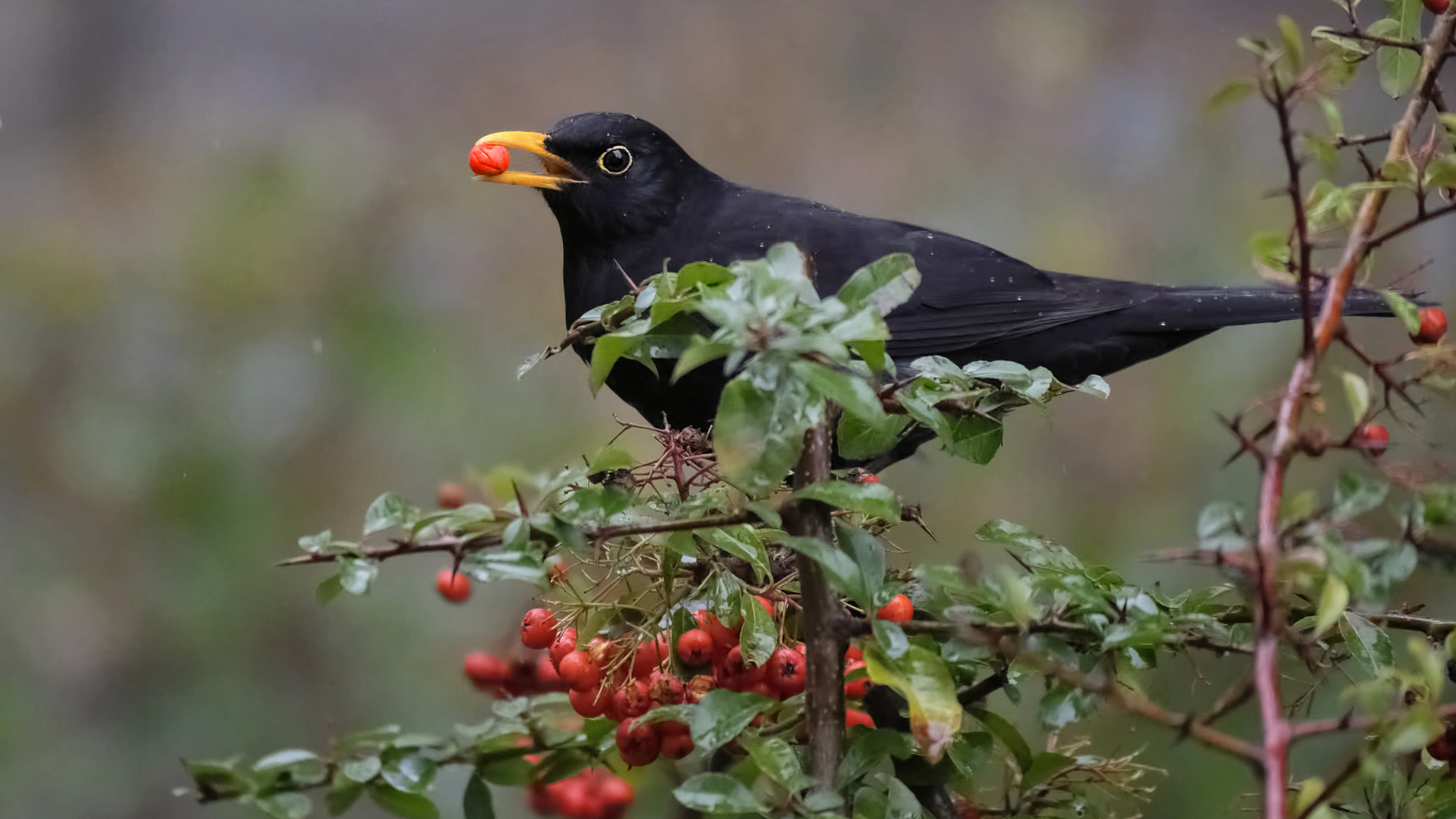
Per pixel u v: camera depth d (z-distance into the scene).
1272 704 3.26
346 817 9.87
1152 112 15.89
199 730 10.48
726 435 3.69
